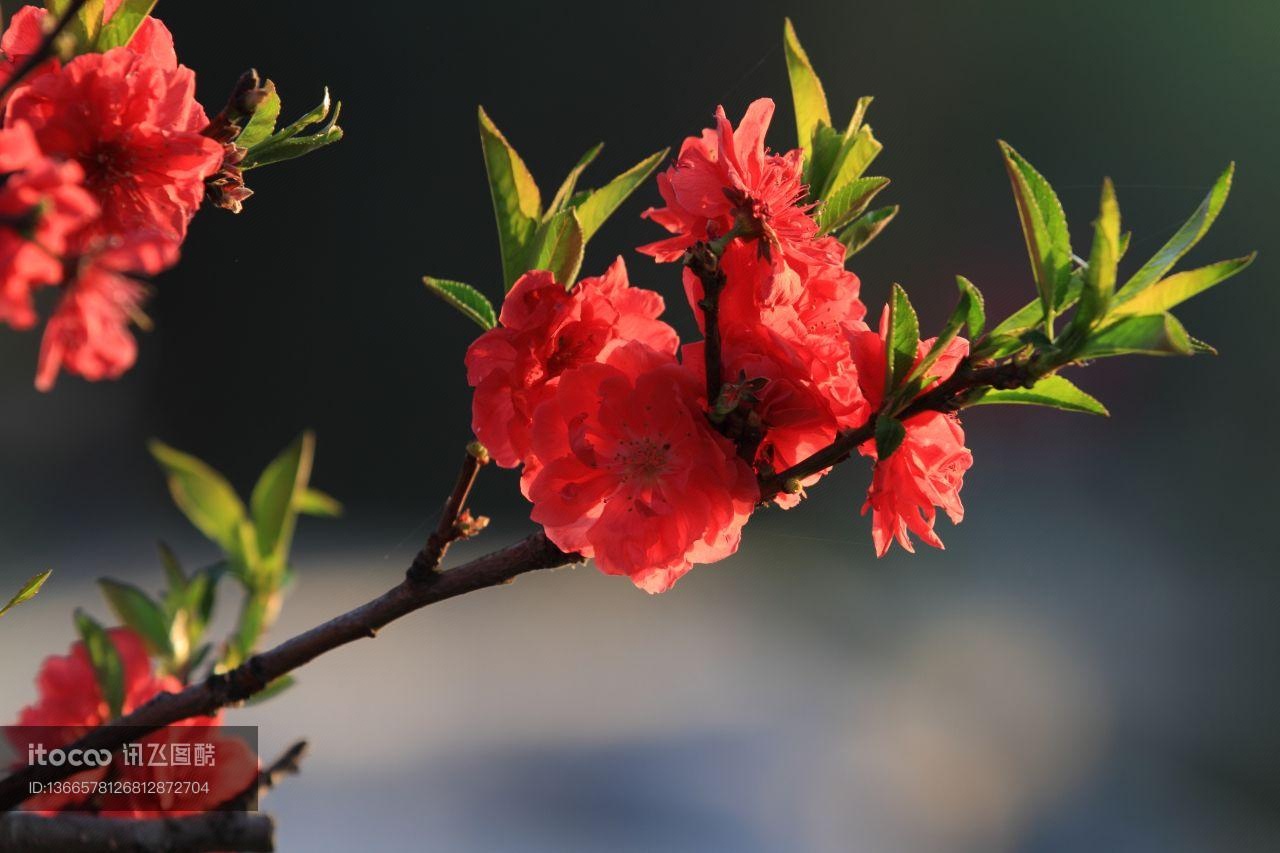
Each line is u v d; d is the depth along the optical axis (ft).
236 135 4.08
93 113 4.00
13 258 3.87
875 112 25.72
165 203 4.01
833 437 4.09
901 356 4.05
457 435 22.81
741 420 4.06
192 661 4.23
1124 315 4.02
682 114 25.38
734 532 4.09
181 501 4.26
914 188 25.46
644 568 4.07
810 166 4.22
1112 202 3.99
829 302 4.14
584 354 4.10
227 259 22.35
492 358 4.09
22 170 3.89
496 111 24.56
